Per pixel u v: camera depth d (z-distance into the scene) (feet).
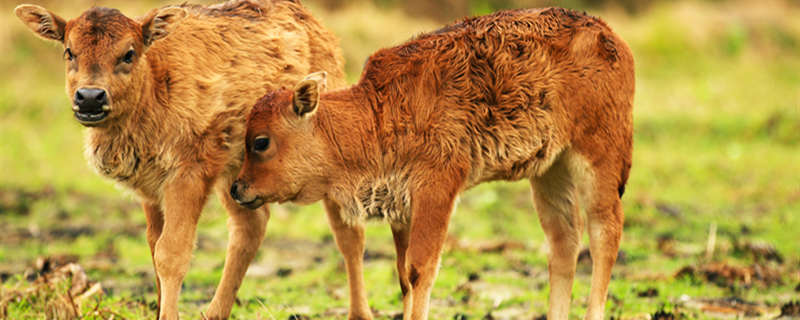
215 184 74.28
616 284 95.45
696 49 271.49
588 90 70.85
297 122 69.05
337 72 86.74
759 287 94.79
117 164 71.87
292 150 69.21
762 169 162.50
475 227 126.00
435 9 298.76
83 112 67.67
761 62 278.26
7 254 108.47
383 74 71.00
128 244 115.55
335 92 71.61
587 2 326.85
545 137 70.64
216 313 78.69
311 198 71.36
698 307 86.84
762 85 243.19
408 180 69.97
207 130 72.84
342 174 70.74
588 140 71.46
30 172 154.20
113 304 83.20
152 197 74.18
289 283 98.94
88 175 155.12
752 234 121.19
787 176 157.17
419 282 68.64
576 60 70.95
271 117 68.95
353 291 80.33
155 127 71.05
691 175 158.40
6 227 123.13
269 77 77.82
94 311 76.07
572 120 70.95
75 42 68.69
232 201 79.36
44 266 98.27
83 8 232.73
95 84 67.41
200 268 105.40
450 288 95.86
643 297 91.50
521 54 70.33
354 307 80.28
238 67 76.07
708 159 169.78
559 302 75.77
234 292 79.71
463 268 104.22
